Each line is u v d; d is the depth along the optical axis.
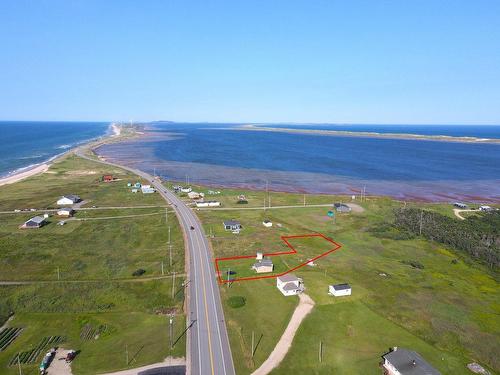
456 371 48.19
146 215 114.81
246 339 52.75
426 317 60.84
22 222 105.25
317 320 58.03
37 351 51.50
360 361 49.22
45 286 67.94
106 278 71.81
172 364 47.41
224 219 112.31
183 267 76.25
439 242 99.88
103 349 51.34
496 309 64.88
